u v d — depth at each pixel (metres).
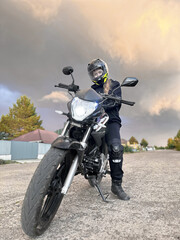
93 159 2.55
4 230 2.07
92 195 3.21
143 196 3.10
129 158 11.04
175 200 2.88
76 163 2.11
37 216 1.73
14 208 2.71
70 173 2.06
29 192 1.77
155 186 3.72
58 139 2.05
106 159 3.11
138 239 1.83
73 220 2.25
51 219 2.04
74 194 3.27
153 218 2.27
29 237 1.90
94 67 2.97
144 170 5.73
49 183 1.79
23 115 34.84
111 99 2.71
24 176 5.53
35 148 20.69
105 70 3.01
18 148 19.00
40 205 1.73
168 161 8.42
